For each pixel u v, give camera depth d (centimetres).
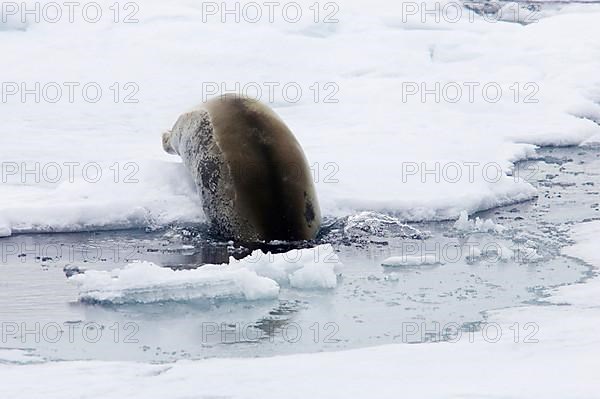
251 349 1546
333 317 1706
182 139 2417
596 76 3925
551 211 2402
